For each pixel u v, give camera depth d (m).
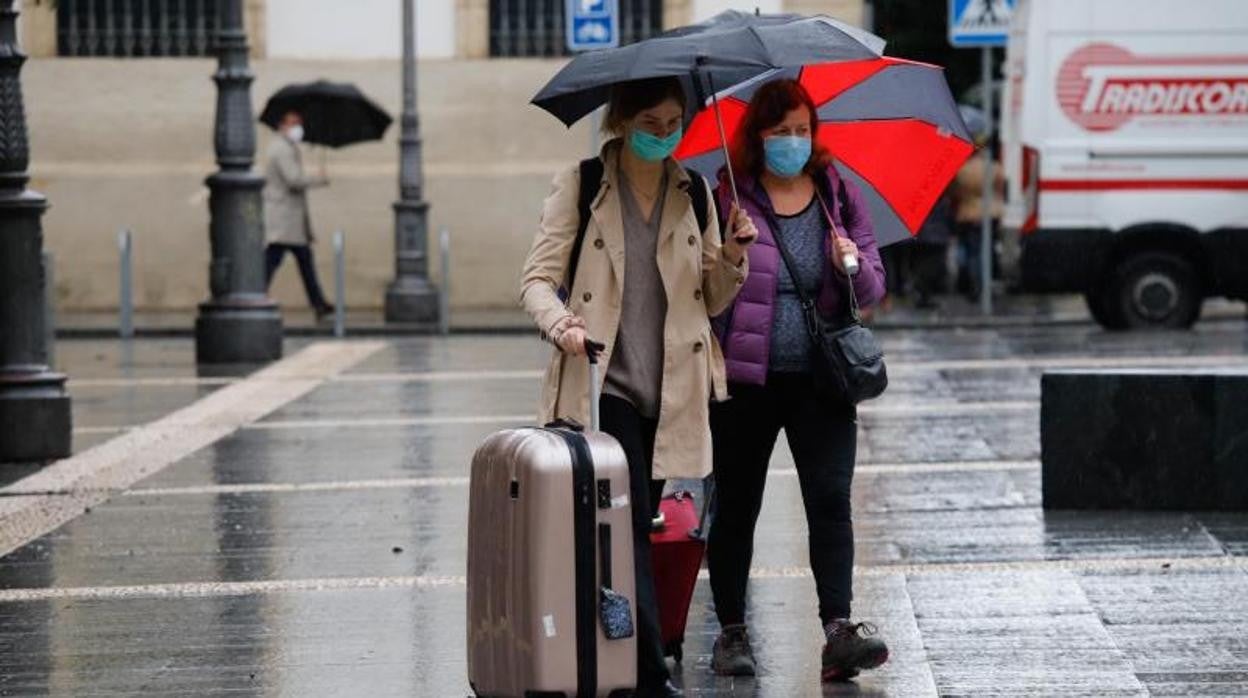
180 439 23.14
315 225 42.59
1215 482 17.50
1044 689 11.94
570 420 11.11
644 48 10.97
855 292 11.88
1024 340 33.44
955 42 37.88
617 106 11.19
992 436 22.19
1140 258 34.66
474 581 10.84
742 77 12.11
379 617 14.13
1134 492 17.58
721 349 11.78
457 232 42.78
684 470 11.29
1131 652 12.76
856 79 12.88
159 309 42.41
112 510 18.62
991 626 13.51
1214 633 13.20
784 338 11.90
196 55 42.56
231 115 31.97
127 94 42.28
